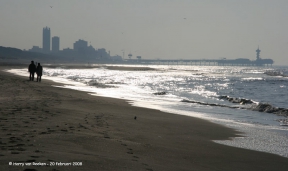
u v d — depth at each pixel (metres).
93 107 20.28
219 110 23.56
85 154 8.44
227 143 12.60
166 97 32.38
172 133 13.98
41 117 14.06
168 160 9.34
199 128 15.65
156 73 116.00
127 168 7.68
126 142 10.95
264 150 11.61
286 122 18.61
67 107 18.75
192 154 10.44
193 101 28.77
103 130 12.73
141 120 16.77
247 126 16.91
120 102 25.16
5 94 23.58
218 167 9.24
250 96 37.78
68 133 10.99
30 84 35.69
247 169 9.26
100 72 107.88
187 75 106.69
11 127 11.23
